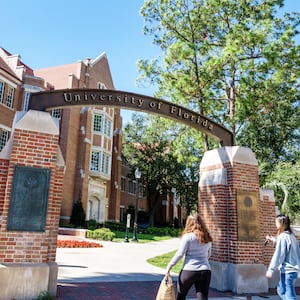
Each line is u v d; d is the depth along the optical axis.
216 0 13.67
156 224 49.16
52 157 6.81
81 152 30.67
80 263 11.30
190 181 40.22
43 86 27.84
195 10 14.35
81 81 32.91
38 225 6.41
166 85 14.20
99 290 7.24
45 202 6.56
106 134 34.00
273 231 8.99
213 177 8.79
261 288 7.90
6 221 6.21
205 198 8.97
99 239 21.59
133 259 13.06
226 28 14.25
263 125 16.48
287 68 13.02
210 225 8.63
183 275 4.49
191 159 16.25
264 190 9.26
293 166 14.38
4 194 6.52
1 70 24.31
